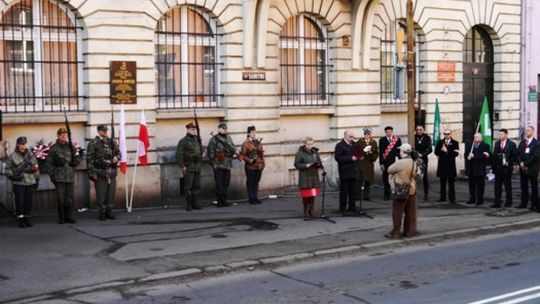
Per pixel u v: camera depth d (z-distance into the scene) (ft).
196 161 53.88
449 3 73.77
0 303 30.53
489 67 79.92
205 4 57.47
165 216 51.19
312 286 33.76
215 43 59.36
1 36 49.85
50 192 51.57
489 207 57.98
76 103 52.95
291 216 51.90
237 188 59.88
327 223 49.39
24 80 50.96
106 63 52.70
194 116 57.26
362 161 57.67
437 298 30.83
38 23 51.19
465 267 37.42
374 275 35.86
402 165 44.52
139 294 32.60
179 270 35.83
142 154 52.47
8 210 47.39
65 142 47.44
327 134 66.39
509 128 80.43
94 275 34.81
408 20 46.60
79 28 52.60
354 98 66.74
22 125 50.01
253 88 60.29
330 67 66.03
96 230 45.52
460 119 75.66
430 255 41.04
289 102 64.23
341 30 65.51
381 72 70.69
